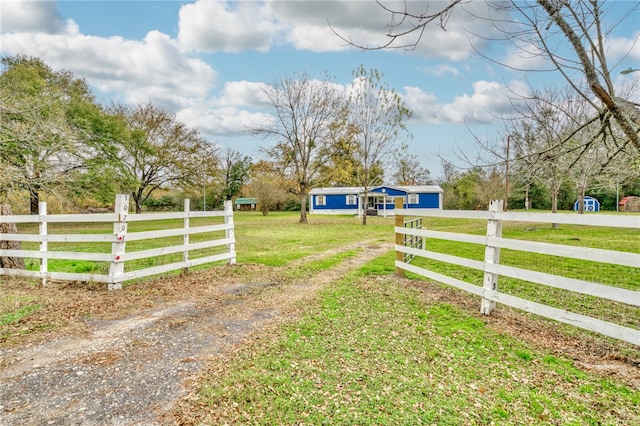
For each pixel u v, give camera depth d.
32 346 3.62
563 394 2.71
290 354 3.41
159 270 6.54
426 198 39.88
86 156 20.89
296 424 2.34
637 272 7.45
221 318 4.50
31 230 19.38
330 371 3.07
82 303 5.12
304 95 25.38
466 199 39.00
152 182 30.81
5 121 9.56
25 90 15.69
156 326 4.21
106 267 7.70
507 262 8.83
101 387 2.82
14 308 4.87
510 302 4.24
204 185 33.53
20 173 9.73
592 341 3.71
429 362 3.26
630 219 3.16
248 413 2.46
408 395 2.70
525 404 2.58
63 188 16.39
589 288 3.40
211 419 2.40
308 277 7.02
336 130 25.86
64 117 16.27
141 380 2.93
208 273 7.34
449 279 5.39
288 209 49.06
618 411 2.49
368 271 7.52
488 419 2.41
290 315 4.61
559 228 18.62
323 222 26.83
